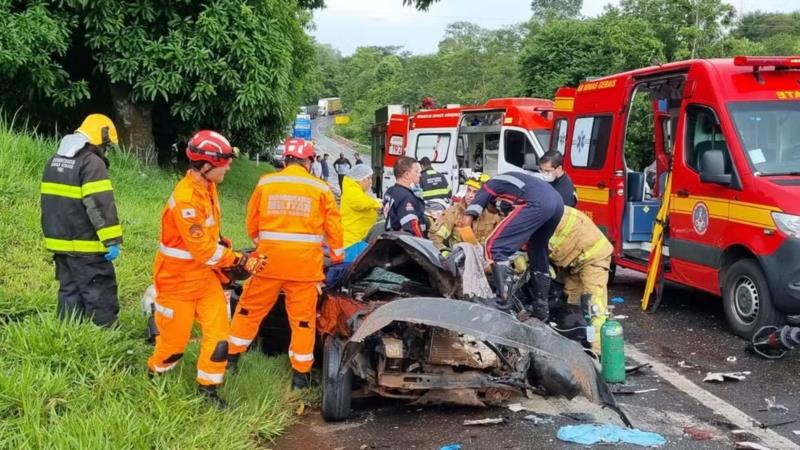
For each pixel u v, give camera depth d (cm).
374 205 681
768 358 621
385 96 8688
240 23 1175
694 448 436
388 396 477
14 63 1007
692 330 721
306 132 4022
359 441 450
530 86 2989
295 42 1841
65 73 1116
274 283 492
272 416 468
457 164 1529
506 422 480
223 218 1233
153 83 1135
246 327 508
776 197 642
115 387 446
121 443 380
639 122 1441
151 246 786
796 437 454
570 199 820
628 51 2333
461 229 581
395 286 551
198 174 438
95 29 1119
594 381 431
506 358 490
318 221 493
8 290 571
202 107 1202
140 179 1113
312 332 506
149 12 1139
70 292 529
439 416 492
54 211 514
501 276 570
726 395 532
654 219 914
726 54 2284
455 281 499
